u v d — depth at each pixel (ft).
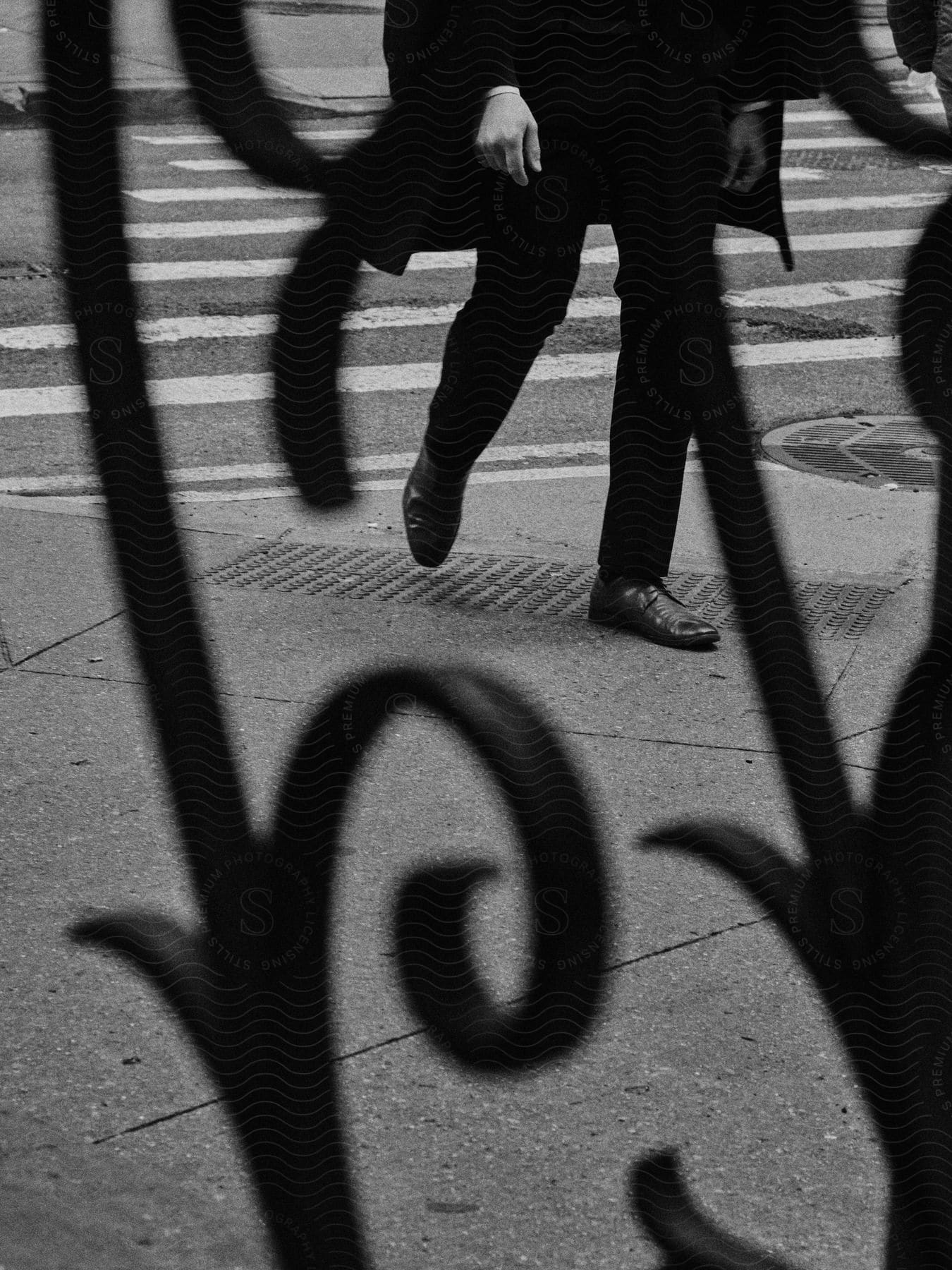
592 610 14.11
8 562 15.05
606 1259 6.53
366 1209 6.77
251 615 14.08
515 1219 6.75
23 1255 6.46
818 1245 6.63
